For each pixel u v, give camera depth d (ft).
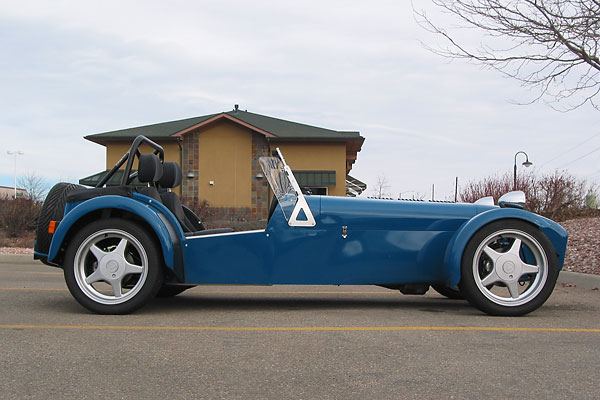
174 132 84.99
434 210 17.30
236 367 10.81
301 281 16.79
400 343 12.80
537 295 16.55
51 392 9.31
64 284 24.89
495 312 16.51
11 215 59.36
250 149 84.84
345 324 15.06
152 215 16.07
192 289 23.80
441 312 17.33
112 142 84.33
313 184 80.48
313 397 9.17
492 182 58.54
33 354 11.60
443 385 9.80
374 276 16.98
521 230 16.55
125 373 10.37
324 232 16.83
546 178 56.70
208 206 77.71
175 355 11.65
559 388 9.66
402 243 17.02
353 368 10.78
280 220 16.78
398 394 9.33
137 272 16.17
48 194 17.69
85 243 16.16
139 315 16.28
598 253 32.71
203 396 9.18
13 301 18.94
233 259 16.65
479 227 16.42
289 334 13.73
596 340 13.25
